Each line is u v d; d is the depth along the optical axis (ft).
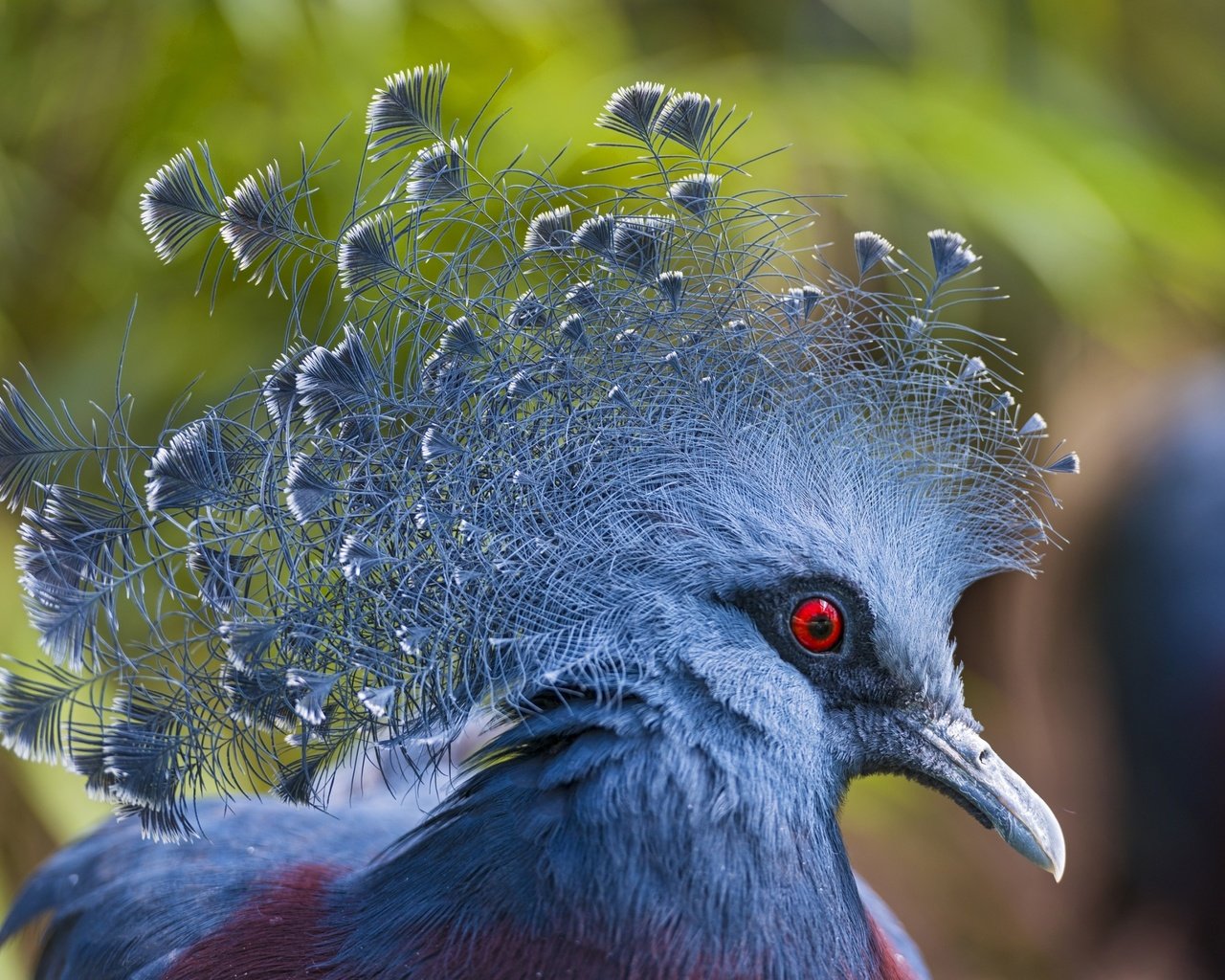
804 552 6.35
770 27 8.83
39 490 6.29
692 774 6.31
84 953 6.53
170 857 6.53
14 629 7.04
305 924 6.37
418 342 6.31
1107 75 9.53
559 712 6.32
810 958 6.34
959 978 7.19
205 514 6.28
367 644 6.28
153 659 6.39
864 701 6.38
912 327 6.40
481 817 6.32
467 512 6.30
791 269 6.57
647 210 6.47
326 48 7.07
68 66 7.24
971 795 6.39
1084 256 7.57
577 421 6.32
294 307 6.31
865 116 7.64
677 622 6.33
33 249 7.47
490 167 6.95
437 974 6.30
